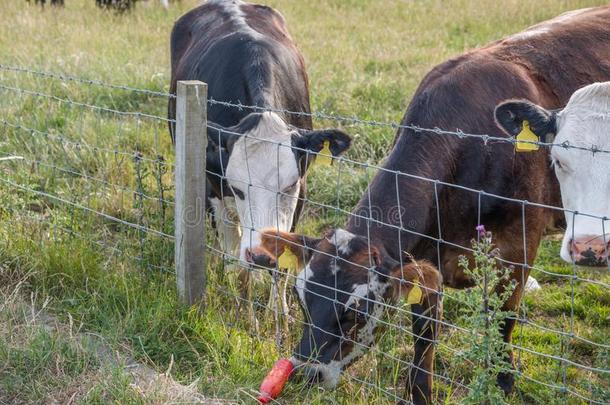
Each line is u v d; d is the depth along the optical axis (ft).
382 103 28.89
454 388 14.84
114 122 26.27
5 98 27.63
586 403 13.76
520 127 13.74
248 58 18.83
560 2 46.03
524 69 15.75
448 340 16.17
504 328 15.42
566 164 13.42
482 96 14.84
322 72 32.58
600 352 12.49
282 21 22.75
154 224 19.40
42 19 43.65
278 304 16.01
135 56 35.32
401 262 12.64
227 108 18.54
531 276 19.21
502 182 14.48
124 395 12.67
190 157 14.87
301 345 12.74
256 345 14.48
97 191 20.95
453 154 14.30
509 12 45.52
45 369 13.52
